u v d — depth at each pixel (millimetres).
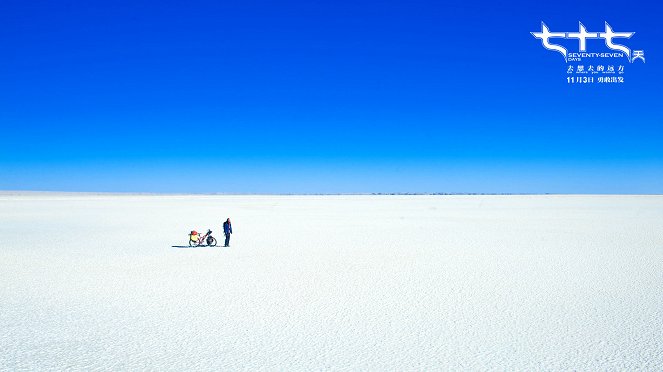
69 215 43406
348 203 79125
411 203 78312
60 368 7266
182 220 37375
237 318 9711
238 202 84250
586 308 10367
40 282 13086
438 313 10023
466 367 7293
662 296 11352
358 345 8203
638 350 7914
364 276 13883
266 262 16406
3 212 48062
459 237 24156
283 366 7352
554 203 75500
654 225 30984
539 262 16219
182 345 8219
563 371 7148
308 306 10594
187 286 12586
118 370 7199
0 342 8352
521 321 9469
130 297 11383
